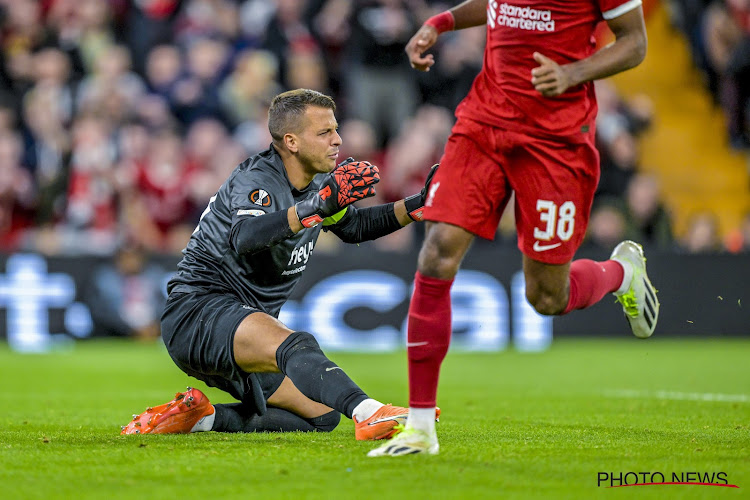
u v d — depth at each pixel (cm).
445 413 1606
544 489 842
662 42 4703
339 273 3338
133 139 3681
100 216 3584
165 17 4172
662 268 3509
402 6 4031
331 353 3225
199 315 1220
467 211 1017
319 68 4088
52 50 4012
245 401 1274
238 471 923
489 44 1048
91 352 3178
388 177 3844
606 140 3825
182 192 3631
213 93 3959
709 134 4569
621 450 1057
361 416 1125
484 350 3366
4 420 1480
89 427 1372
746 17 4588
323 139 1228
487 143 1020
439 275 1011
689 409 1639
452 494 820
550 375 2503
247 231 1146
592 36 1055
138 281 3416
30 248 3347
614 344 3475
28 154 3806
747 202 4459
